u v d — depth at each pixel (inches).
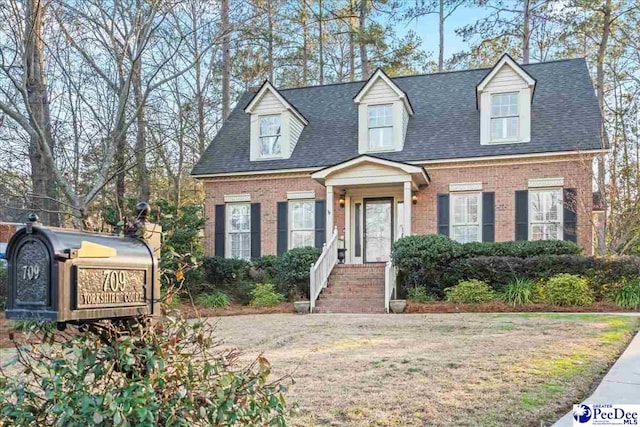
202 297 591.8
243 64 936.9
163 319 110.3
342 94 798.5
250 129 736.3
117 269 94.7
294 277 596.7
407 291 571.2
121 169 417.4
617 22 909.8
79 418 93.0
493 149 633.0
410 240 570.6
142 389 95.4
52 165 386.0
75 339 104.8
